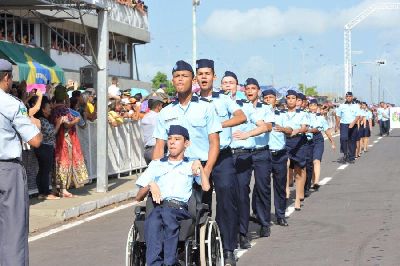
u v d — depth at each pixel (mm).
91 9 15961
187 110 7906
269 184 10734
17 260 7230
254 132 9367
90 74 24031
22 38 28359
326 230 11297
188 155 7984
